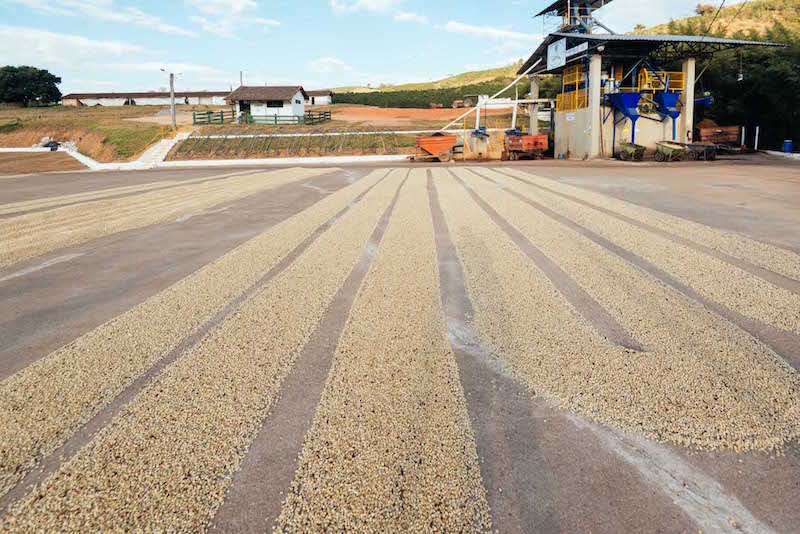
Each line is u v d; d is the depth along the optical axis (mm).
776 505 2260
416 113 54000
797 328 4176
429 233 8023
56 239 8305
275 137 40719
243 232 8680
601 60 28062
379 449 2654
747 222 8672
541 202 11250
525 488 2377
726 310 4613
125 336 4246
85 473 2516
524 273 5797
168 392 3303
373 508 2230
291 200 12594
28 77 74500
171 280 5957
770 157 27328
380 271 5949
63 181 21047
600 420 2916
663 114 27453
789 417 2900
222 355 3844
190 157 36906
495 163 28047
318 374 3549
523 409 3055
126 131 42781
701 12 51438
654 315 4480
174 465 2568
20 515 2232
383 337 4109
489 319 4473
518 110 49688
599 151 27953
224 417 3012
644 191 13000
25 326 4609
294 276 5871
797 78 27875
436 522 2146
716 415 2928
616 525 2150
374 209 10609
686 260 6234
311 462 2562
